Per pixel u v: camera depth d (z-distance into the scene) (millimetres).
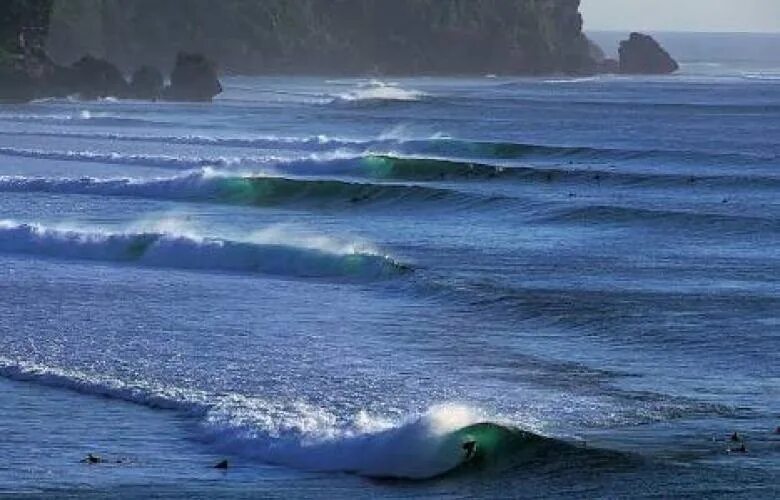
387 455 61219
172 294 97750
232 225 133375
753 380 75500
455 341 84375
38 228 116062
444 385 73750
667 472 59406
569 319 90688
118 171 176125
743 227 130250
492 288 100312
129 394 71188
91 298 95625
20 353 79000
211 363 77438
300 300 96625
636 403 70562
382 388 72938
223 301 95688
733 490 57344
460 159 195750
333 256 107625
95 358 78125
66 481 58969
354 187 151750
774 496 56688
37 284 100625
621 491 57562
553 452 61062
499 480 58938
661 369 77938
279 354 79938
